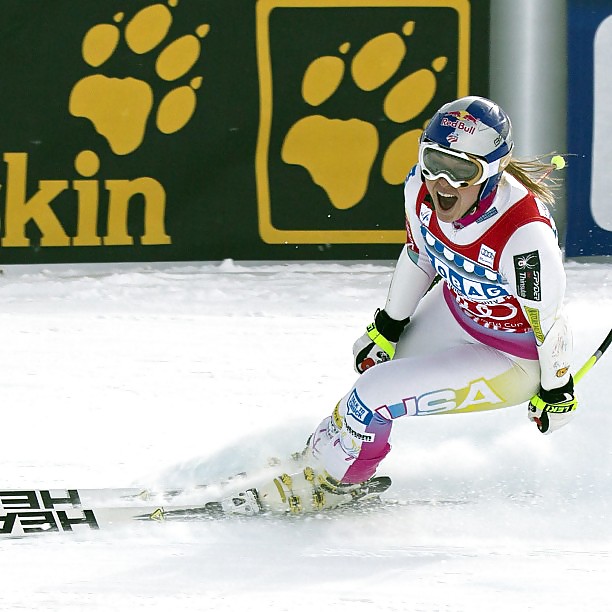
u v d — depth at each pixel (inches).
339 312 744.3
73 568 406.9
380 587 394.3
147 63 822.5
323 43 828.0
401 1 824.3
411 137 844.6
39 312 738.2
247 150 839.7
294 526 450.6
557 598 386.6
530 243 396.2
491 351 437.1
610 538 444.8
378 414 434.0
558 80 839.1
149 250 847.7
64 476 495.5
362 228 855.7
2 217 831.7
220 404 587.2
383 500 478.6
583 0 829.8
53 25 810.8
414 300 471.8
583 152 848.9
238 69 828.0
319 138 840.3
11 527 442.0
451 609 377.4
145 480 495.5
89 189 834.8
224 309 748.0
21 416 565.0
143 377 624.4
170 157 836.0
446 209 401.7
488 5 828.6
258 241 853.2
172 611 373.1
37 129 823.1
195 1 818.2
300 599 383.2
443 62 834.2
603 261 864.9
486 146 386.0
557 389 429.1
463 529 451.2
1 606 375.6
